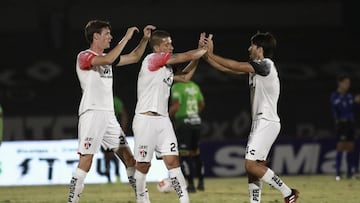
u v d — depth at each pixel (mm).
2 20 83438
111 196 35125
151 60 24828
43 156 46625
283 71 79438
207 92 73125
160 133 24984
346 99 47312
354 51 83250
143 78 24922
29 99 72500
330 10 87125
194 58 24719
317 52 82938
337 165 47250
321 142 52906
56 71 78062
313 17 87125
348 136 47250
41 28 82062
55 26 81000
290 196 25375
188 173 36781
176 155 25062
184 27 86062
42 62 79312
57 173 46625
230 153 51438
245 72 24781
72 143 47094
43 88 74688
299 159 52375
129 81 73750
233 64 24609
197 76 75875
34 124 65000
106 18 84562
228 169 51312
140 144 25000
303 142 52562
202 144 50906
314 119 72062
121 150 26641
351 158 47812
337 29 86125
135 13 85312
